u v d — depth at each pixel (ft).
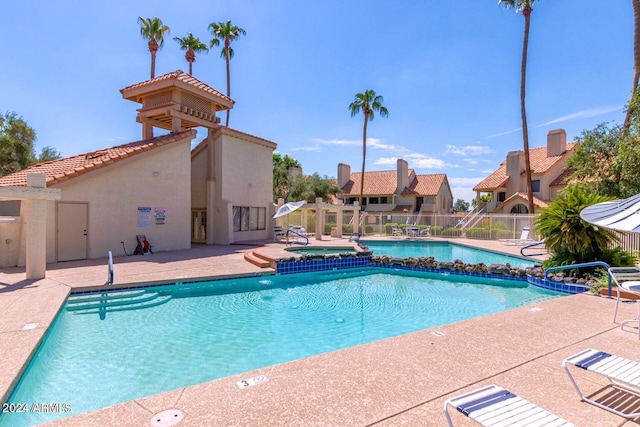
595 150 63.36
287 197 126.62
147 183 53.62
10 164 81.20
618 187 55.93
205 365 18.29
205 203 70.95
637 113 54.49
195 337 22.47
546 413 8.11
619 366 11.16
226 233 66.80
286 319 26.71
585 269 34.24
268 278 40.22
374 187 149.38
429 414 10.59
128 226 51.26
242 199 73.51
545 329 18.69
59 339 21.67
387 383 12.59
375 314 28.40
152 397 11.50
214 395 11.66
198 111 65.67
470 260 58.29
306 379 12.88
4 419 13.01
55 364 18.20
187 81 62.54
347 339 22.70
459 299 33.37
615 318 20.21
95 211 47.39
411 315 28.25
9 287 29.45
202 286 35.83
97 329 23.53
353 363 14.33
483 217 90.22
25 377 15.64
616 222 14.01
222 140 68.23
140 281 32.65
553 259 37.93
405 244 82.43
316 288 37.52
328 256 45.27
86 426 9.78
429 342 16.75
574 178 68.44
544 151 115.75
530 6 81.56
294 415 10.46
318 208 80.94
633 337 17.51
